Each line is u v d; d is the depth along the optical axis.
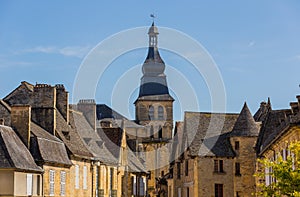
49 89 47.75
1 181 37.72
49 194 42.66
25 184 38.97
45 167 42.09
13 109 42.28
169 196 77.19
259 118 78.44
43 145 42.78
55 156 43.94
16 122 42.22
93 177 52.41
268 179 46.34
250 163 66.50
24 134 42.00
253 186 65.94
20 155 39.44
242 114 68.12
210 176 65.62
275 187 28.30
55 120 48.00
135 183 67.31
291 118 35.56
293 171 26.91
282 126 41.16
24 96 48.06
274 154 43.47
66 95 52.22
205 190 65.25
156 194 81.50
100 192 53.91
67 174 46.12
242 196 65.94
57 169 44.28
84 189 50.34
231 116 70.06
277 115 62.22
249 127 67.06
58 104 52.22
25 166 38.97
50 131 47.06
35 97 47.81
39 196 41.06
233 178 66.06
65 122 51.50
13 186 37.56
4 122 44.00
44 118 47.34
